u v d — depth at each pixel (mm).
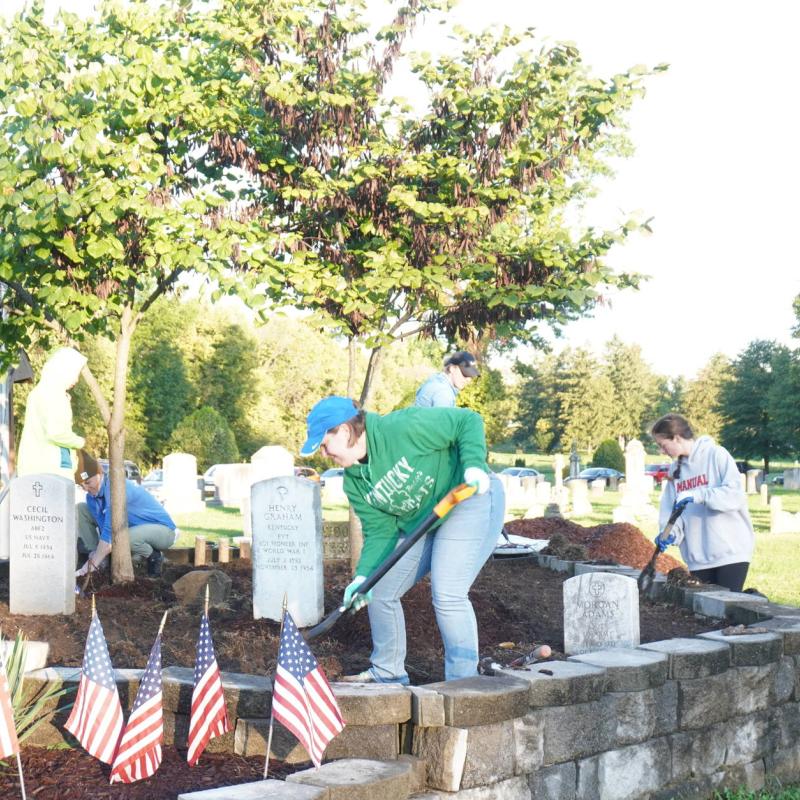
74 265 6906
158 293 7738
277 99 7023
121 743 3660
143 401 47531
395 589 4672
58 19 6930
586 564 8320
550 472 66000
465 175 7000
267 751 3627
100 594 6898
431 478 4473
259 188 7891
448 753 3936
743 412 61219
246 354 54375
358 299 7145
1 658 3439
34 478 6000
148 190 6633
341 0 7207
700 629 6164
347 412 4328
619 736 4598
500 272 7234
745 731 5172
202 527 20578
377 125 7480
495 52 7184
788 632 5434
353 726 3949
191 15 7270
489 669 4945
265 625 6020
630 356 91625
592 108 6977
